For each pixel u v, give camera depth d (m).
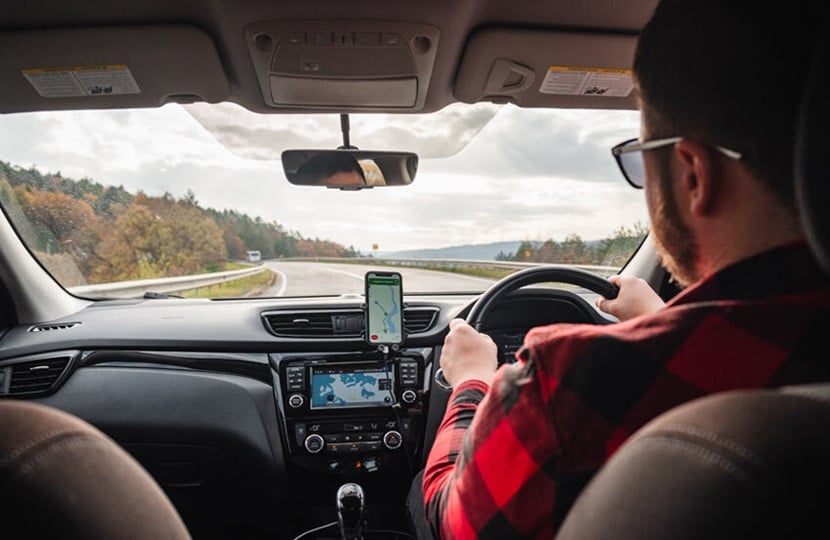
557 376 0.72
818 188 0.60
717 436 0.54
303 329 2.69
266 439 2.59
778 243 0.68
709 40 0.67
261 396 2.61
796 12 0.63
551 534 0.75
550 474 0.72
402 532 2.69
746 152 0.66
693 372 0.67
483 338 1.33
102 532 0.61
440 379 1.42
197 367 2.62
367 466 2.67
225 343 2.62
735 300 0.70
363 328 2.68
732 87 0.65
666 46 0.71
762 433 0.53
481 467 0.79
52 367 2.56
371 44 2.21
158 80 2.53
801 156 0.62
